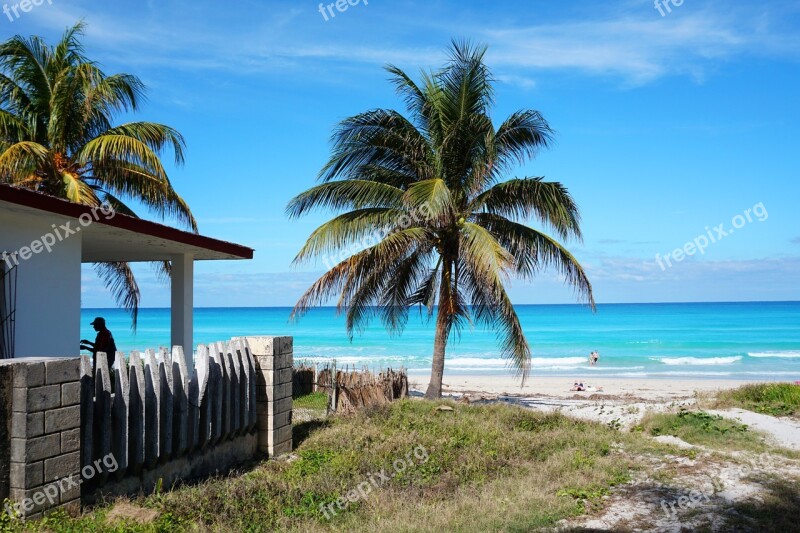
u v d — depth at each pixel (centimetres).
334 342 5969
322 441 1091
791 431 1198
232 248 1331
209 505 733
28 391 595
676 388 3059
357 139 1716
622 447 1070
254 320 9350
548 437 1131
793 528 662
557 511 715
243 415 970
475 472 921
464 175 1725
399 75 1752
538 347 5600
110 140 1639
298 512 741
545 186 1608
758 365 4303
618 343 5816
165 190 1808
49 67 1825
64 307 980
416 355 4888
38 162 1633
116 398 734
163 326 7706
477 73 1670
